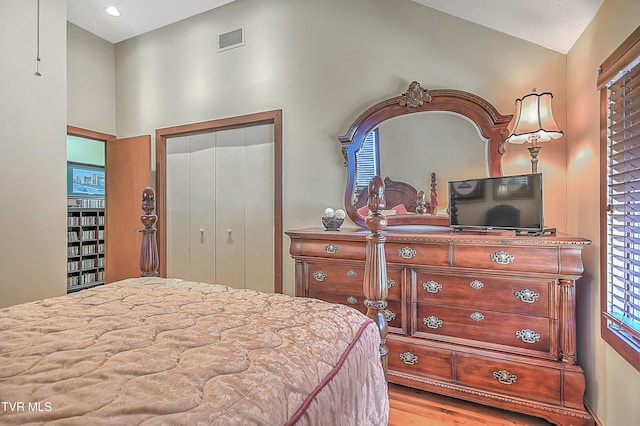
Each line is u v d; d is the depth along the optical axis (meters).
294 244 2.52
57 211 2.74
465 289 2.01
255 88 3.35
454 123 2.55
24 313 1.23
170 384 0.74
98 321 1.14
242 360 0.87
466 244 1.97
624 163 1.50
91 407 0.65
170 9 3.56
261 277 3.36
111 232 4.12
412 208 2.67
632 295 1.43
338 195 2.99
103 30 3.92
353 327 1.23
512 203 2.00
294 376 0.84
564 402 1.76
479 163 2.47
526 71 2.39
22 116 2.53
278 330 1.08
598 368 1.76
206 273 3.65
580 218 2.04
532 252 1.82
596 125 1.82
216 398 0.70
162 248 3.88
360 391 1.08
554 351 1.80
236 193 3.49
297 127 3.15
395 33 2.77
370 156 2.81
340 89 2.98
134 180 3.93
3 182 2.43
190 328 1.08
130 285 1.70
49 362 0.84
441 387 2.03
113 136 4.18
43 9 2.67
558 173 2.31
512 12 2.15
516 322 1.89
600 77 1.65
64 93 2.80
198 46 3.66
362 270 2.29
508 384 1.88
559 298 1.79
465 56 2.55
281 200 3.21
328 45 3.03
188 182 3.77
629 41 1.39
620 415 1.54
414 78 2.71
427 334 2.11
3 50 2.43
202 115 3.64
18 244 2.50
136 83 4.05
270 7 3.27
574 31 2.03
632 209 1.47
